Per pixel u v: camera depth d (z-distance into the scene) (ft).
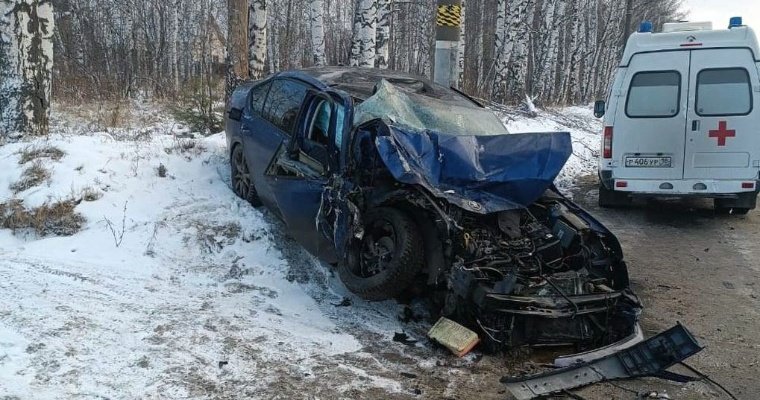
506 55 68.49
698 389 13.79
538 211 18.25
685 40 27.61
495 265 15.60
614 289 17.01
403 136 16.65
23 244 20.81
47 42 31.58
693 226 28.50
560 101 92.12
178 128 39.17
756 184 27.14
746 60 26.96
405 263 15.69
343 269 17.10
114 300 16.55
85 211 21.90
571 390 13.19
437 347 15.20
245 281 18.69
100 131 35.47
